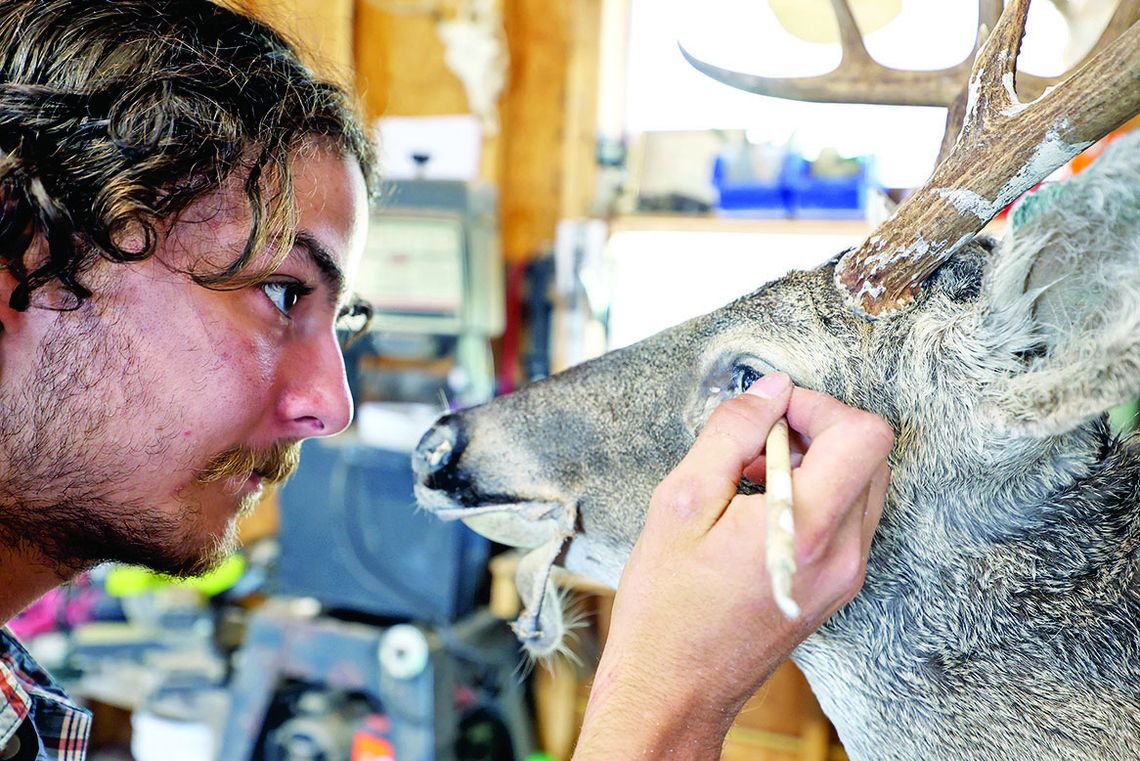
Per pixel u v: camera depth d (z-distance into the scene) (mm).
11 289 831
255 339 935
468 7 3086
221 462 947
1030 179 973
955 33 2277
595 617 2691
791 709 2641
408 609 2402
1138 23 892
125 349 871
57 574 967
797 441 1010
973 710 1053
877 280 1088
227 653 2619
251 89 924
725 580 813
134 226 846
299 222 949
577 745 831
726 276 2984
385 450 2377
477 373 2713
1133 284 888
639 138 2967
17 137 803
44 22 850
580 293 2980
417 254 2615
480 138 3113
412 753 2256
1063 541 1049
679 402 1197
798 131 2734
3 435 866
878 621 1099
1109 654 1013
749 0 2629
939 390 1060
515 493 1263
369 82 3305
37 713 1039
